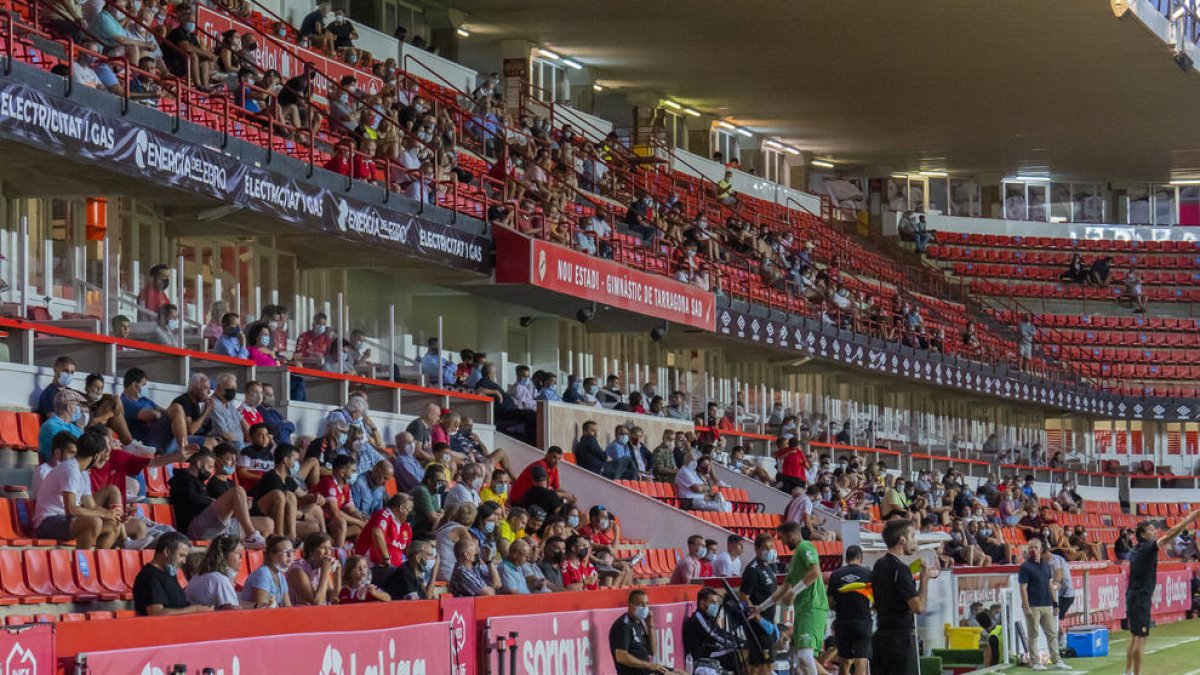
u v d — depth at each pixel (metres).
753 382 40.44
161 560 12.05
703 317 33.34
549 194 30.70
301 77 24.39
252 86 22.53
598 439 27.23
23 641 8.84
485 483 20.42
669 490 27.45
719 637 16.41
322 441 18.11
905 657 14.34
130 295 18.78
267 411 18.22
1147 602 18.00
